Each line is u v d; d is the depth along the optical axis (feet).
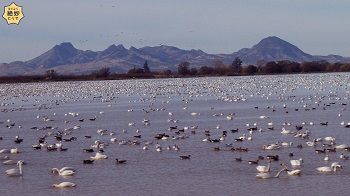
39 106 551.59
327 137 282.77
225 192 192.95
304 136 293.43
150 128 358.43
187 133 322.96
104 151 271.49
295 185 198.08
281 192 190.49
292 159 238.27
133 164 239.91
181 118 414.21
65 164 244.83
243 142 285.23
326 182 200.95
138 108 515.50
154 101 589.32
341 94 591.78
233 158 245.45
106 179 215.51
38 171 232.73
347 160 233.76
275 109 456.45
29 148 289.53
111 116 449.06
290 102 519.19
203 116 422.82
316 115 402.31
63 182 207.62
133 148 277.64
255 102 535.19
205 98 607.78
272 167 225.76
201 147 274.57
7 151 275.80
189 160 244.42
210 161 240.94
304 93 632.38
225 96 615.57
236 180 207.72
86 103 595.88
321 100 521.24
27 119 444.55
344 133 307.99
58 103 601.21
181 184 205.16
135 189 200.54
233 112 446.19
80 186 206.28
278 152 254.68
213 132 327.67
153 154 260.01
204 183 205.36
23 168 238.89
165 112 466.29
